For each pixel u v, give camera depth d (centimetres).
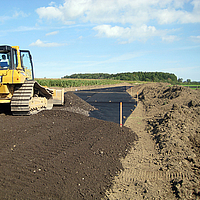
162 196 489
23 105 1035
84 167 596
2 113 1098
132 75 15238
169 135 893
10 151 593
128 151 805
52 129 858
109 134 938
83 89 5112
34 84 1197
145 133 1090
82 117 1240
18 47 1130
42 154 613
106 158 692
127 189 534
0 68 1062
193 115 1141
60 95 1584
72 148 699
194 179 539
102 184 542
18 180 471
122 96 3228
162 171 623
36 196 433
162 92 2419
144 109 1898
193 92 1883
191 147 783
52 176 512
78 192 482
